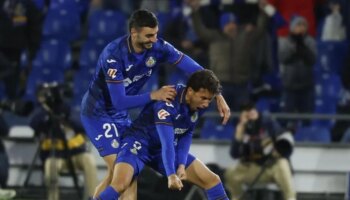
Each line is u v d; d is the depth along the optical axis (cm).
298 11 4906
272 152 3931
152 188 3922
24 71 4800
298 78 4494
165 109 2598
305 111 4516
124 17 4816
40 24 4853
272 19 4666
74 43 5044
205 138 4428
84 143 3956
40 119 3900
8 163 4116
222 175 4106
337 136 4516
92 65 4700
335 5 4962
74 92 4625
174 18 4700
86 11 5066
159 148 2717
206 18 4722
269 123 3959
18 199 4106
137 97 2612
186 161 2698
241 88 4431
